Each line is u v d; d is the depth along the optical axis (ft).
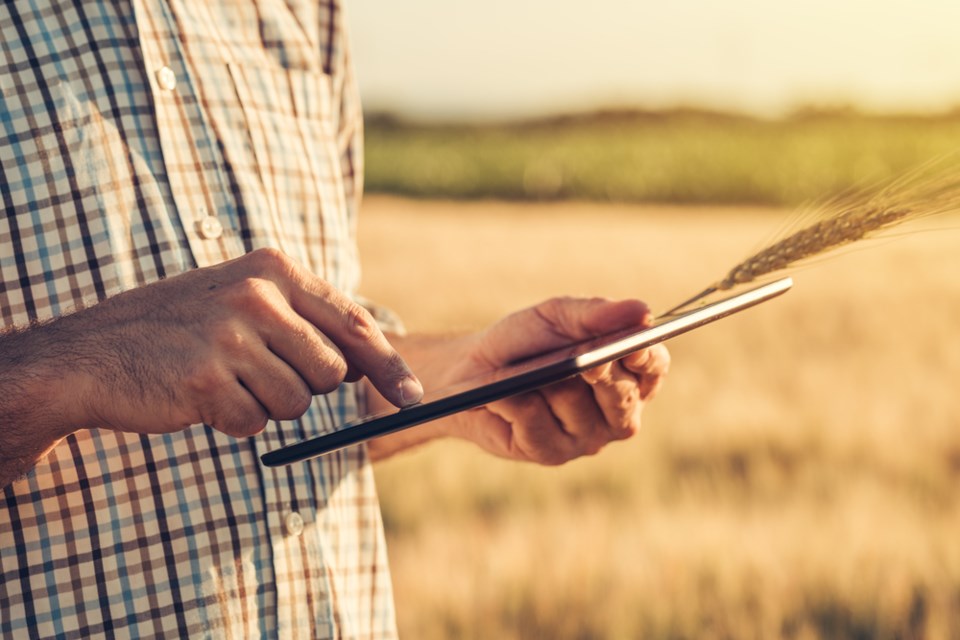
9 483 4.20
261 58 5.82
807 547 19.24
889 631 16.48
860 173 129.08
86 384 3.88
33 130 4.90
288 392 3.87
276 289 3.96
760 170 131.75
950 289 55.88
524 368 4.94
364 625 5.76
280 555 5.08
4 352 4.05
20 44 4.98
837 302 52.60
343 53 6.67
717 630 16.71
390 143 148.87
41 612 4.62
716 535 19.93
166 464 4.86
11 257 4.83
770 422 28.14
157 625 4.75
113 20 5.18
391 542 21.11
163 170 5.16
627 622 17.02
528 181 135.44
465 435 6.40
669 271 70.38
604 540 19.99
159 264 5.02
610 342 4.44
